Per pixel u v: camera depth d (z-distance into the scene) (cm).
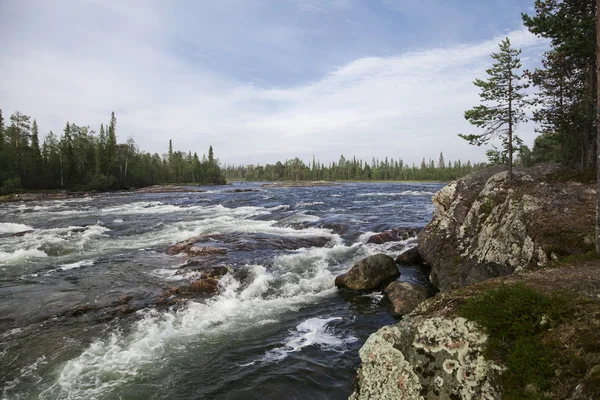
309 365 684
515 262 862
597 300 434
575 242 757
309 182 11625
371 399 447
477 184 1427
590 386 293
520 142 1622
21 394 588
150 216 2914
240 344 768
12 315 904
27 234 2061
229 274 1237
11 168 5944
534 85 1567
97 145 7762
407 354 444
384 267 1187
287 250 1608
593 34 1311
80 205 4066
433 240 1344
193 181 11538
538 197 962
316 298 1065
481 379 380
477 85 1642
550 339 372
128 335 804
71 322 869
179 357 710
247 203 3997
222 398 582
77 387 607
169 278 1215
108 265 1397
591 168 1362
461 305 475
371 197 4597
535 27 1459
